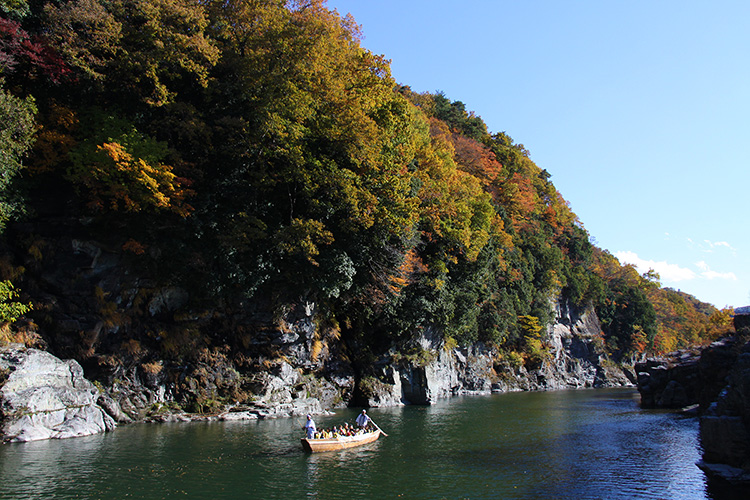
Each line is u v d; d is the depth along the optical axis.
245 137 36.97
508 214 93.31
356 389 46.97
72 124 33.22
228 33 37.31
